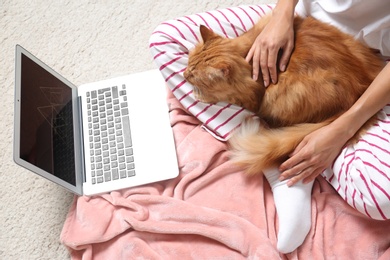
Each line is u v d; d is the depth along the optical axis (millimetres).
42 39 1642
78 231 1130
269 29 1066
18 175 1385
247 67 1062
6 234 1296
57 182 1078
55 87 1222
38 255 1252
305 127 1032
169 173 1139
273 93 1054
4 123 1495
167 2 1617
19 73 1092
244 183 1118
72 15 1663
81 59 1581
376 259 995
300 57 1021
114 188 1148
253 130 1099
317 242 1028
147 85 1280
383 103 932
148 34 1580
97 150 1201
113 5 1651
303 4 1172
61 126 1183
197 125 1220
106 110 1258
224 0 1581
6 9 1721
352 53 1024
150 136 1194
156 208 1112
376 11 995
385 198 904
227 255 1036
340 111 1017
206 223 1064
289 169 1037
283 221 1021
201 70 1054
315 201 1077
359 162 952
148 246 1076
